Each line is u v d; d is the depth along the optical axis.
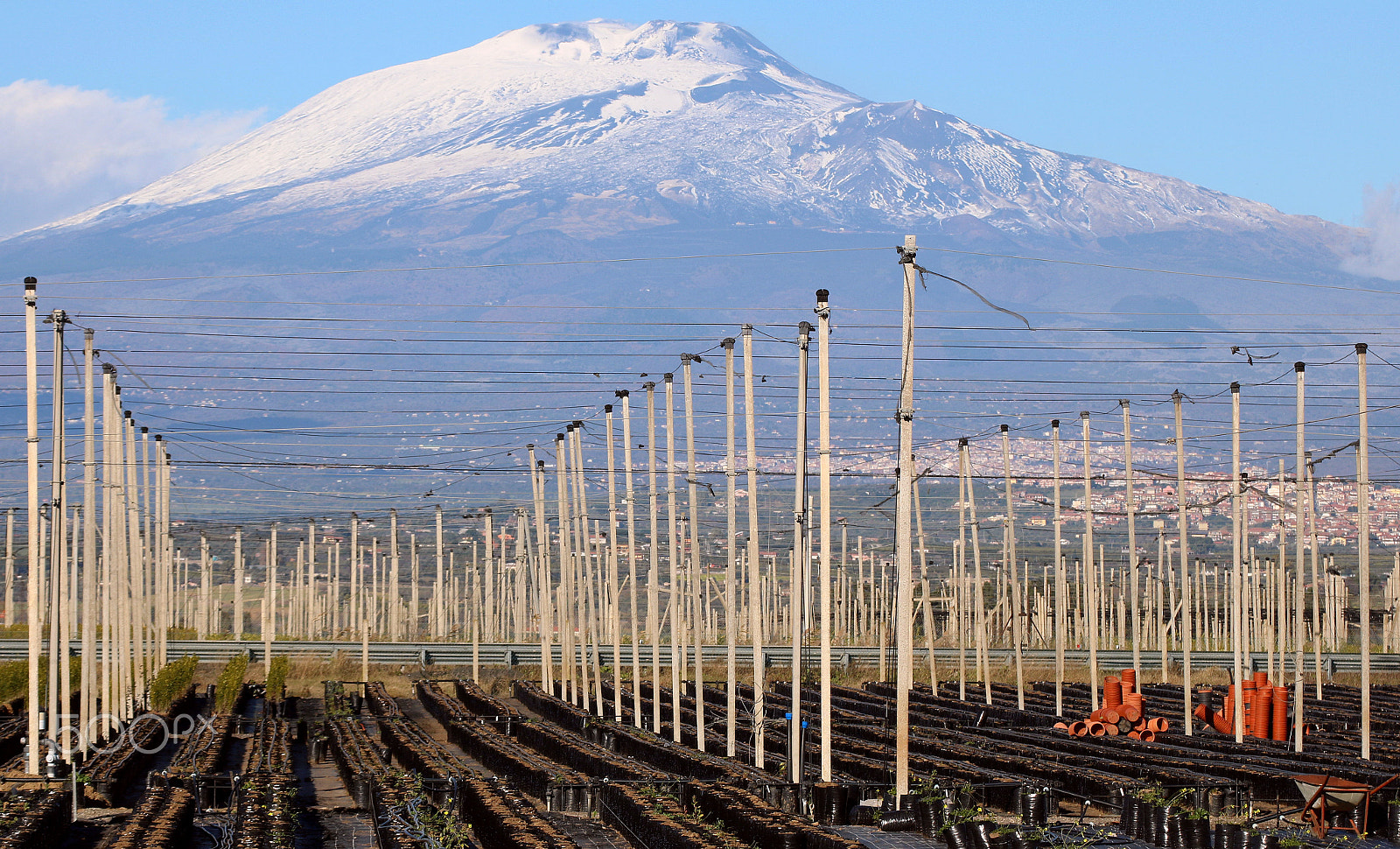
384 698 83.44
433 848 34.81
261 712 78.38
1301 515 57.91
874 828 40.59
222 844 37.31
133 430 74.81
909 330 42.34
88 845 37.19
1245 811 41.59
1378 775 43.28
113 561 67.62
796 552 47.44
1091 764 50.09
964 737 59.06
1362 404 52.28
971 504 78.12
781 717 70.56
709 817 38.88
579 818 42.91
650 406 67.81
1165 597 194.00
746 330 53.00
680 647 80.62
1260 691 61.16
